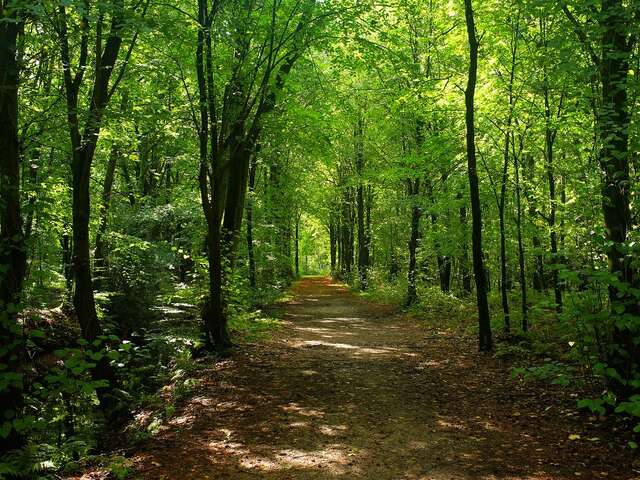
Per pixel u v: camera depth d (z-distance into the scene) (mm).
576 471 5098
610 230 6520
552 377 8188
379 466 5391
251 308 18562
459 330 13984
